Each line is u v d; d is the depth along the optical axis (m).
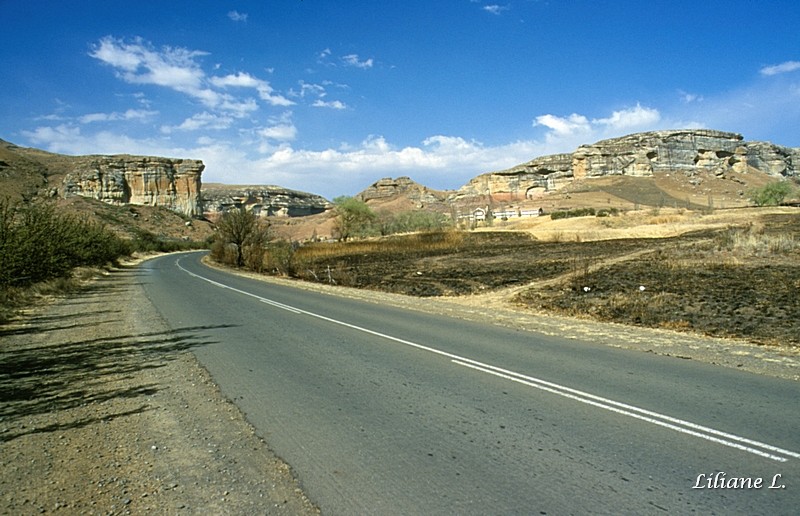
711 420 5.48
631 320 13.37
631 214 76.38
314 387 6.99
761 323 11.92
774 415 5.62
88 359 9.18
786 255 24.98
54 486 4.26
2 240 18.23
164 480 4.32
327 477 4.29
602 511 3.67
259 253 41.62
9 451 5.02
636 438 5.00
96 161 177.25
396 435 5.18
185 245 111.94
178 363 8.66
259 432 5.36
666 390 6.64
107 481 4.33
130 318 14.32
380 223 97.69
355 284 26.33
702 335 11.14
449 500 3.86
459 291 21.47
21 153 176.12
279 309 15.87
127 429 5.59
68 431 5.56
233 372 7.93
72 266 28.84
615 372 7.62
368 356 8.89
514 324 12.62
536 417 5.64
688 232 51.81
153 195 182.12
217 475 4.39
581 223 72.69
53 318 14.69
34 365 8.82
